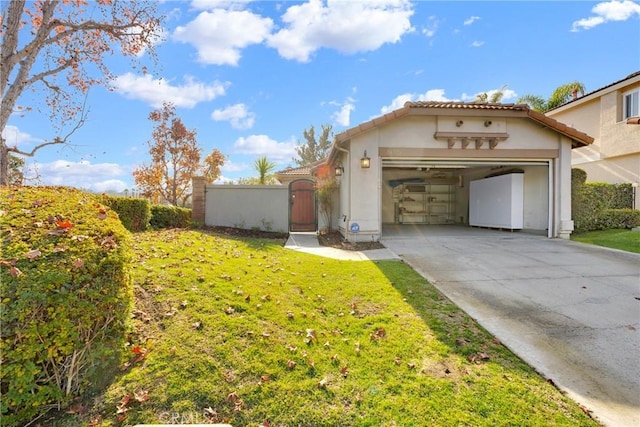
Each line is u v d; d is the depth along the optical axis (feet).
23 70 26.50
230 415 7.79
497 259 24.07
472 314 13.80
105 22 31.07
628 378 9.37
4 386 6.79
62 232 8.93
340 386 8.87
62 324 7.43
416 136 32.68
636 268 21.26
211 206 38.60
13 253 7.63
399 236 36.50
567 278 19.13
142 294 12.47
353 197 32.04
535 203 38.60
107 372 8.57
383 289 16.66
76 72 34.30
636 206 41.16
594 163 47.78
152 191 56.34
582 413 7.91
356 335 11.75
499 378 9.26
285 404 8.15
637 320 13.26
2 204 10.48
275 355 9.98
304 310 13.60
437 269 21.15
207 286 14.19
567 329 12.43
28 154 30.94
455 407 8.07
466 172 55.93
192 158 58.59
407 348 10.83
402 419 7.70
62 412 7.49
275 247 27.71
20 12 24.99
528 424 7.54
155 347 9.65
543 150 33.76
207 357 9.46
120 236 9.61
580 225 36.24
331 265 21.88
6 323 6.71
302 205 40.78
